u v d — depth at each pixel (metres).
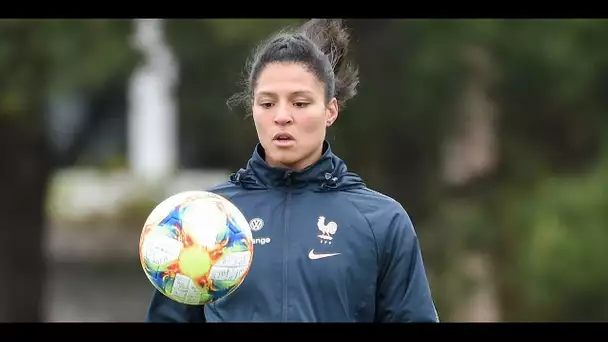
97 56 36.97
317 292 14.70
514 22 41.00
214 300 14.49
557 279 40.56
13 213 44.62
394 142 44.31
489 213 43.91
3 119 40.19
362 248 14.81
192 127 45.12
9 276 45.06
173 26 39.44
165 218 14.33
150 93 77.06
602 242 40.44
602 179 42.09
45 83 36.88
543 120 44.97
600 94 43.53
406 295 14.93
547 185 43.22
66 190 71.94
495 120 45.03
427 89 42.66
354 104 43.09
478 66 42.62
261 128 14.95
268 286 14.76
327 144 15.45
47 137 44.69
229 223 14.31
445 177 45.16
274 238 14.93
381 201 15.20
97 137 75.81
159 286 14.41
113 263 68.94
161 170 75.44
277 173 15.20
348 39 16.64
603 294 40.72
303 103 14.79
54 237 69.31
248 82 16.06
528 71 42.59
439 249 43.34
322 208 15.02
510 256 42.62
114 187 73.75
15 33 36.31
